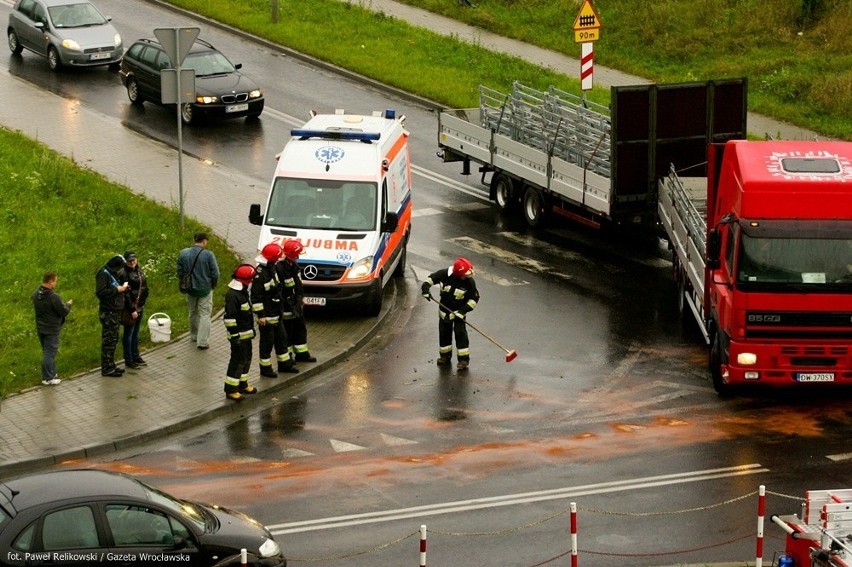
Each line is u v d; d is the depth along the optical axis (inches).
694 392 1478.8
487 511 1168.8
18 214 1995.6
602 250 1985.7
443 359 1561.3
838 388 1498.5
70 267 1830.7
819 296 1393.9
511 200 2130.9
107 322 1470.2
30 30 2824.8
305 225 1723.7
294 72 2839.6
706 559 1081.4
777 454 1305.4
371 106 2647.6
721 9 3093.0
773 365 1411.2
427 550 1090.7
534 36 3088.1
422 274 1882.4
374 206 1734.7
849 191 1400.1
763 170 1419.8
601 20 3107.8
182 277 1556.3
